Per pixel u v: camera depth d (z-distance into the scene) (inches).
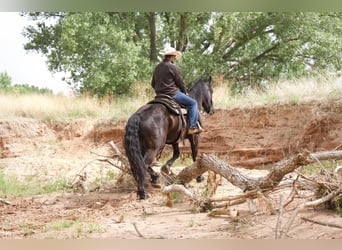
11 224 329.4
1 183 502.9
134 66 909.2
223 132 625.6
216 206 338.0
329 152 320.5
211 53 1058.7
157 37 1135.0
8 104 748.6
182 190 336.8
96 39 882.1
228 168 337.7
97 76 879.7
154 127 385.4
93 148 682.2
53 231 302.4
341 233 243.4
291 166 298.2
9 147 672.4
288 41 1032.2
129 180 451.8
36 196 448.5
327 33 995.3
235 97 704.4
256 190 304.0
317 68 1005.2
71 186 478.9
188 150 625.6
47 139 701.9
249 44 1080.2
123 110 727.7
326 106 583.2
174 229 288.0
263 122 614.9
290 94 633.0
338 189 285.6
